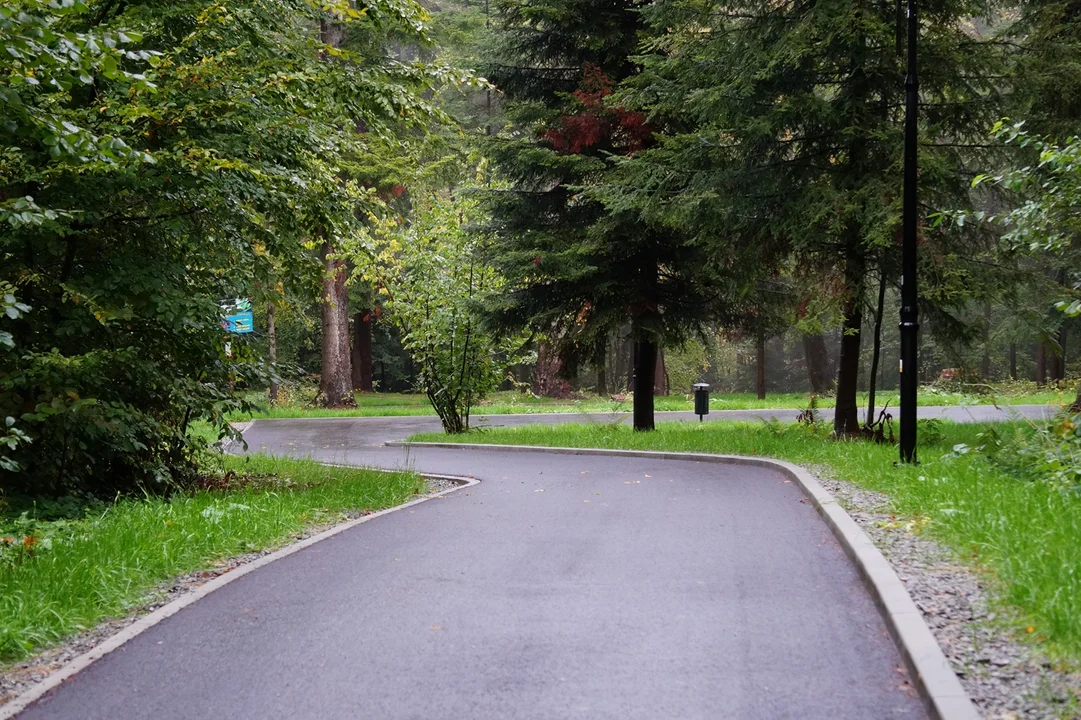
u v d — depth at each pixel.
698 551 7.62
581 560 7.40
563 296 20.14
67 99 8.76
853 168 15.11
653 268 19.72
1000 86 14.70
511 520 9.62
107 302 9.91
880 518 8.18
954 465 10.13
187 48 10.73
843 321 15.69
